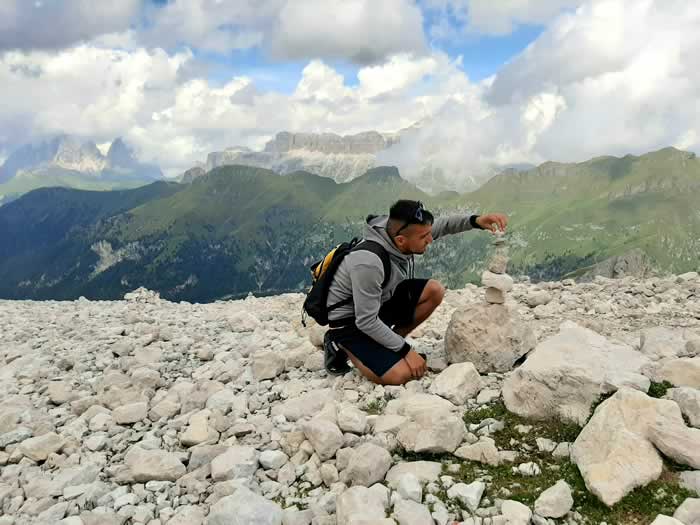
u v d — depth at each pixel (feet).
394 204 7.25
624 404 5.69
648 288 14.58
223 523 5.11
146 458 6.69
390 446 6.36
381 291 7.60
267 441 7.04
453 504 5.26
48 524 5.64
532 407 6.64
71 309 20.72
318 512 5.36
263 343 11.55
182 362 11.32
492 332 8.11
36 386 10.56
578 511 4.97
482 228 8.43
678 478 5.06
